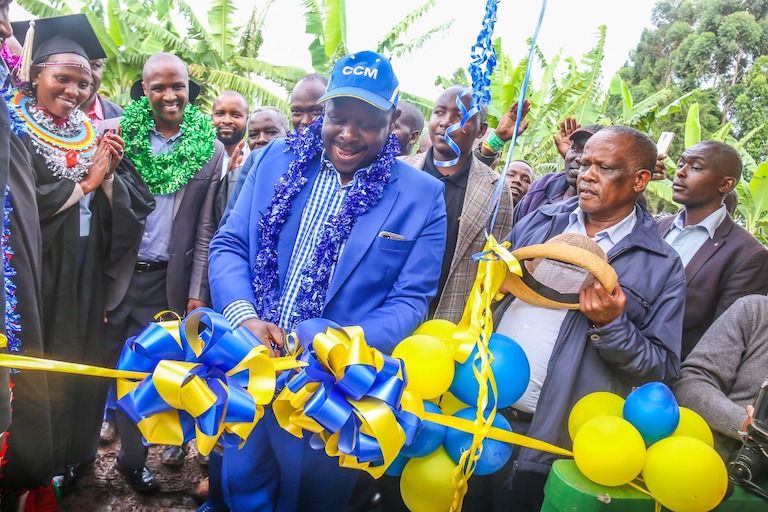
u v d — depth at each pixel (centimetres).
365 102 191
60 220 264
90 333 288
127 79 1058
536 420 197
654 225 215
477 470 175
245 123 427
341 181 210
